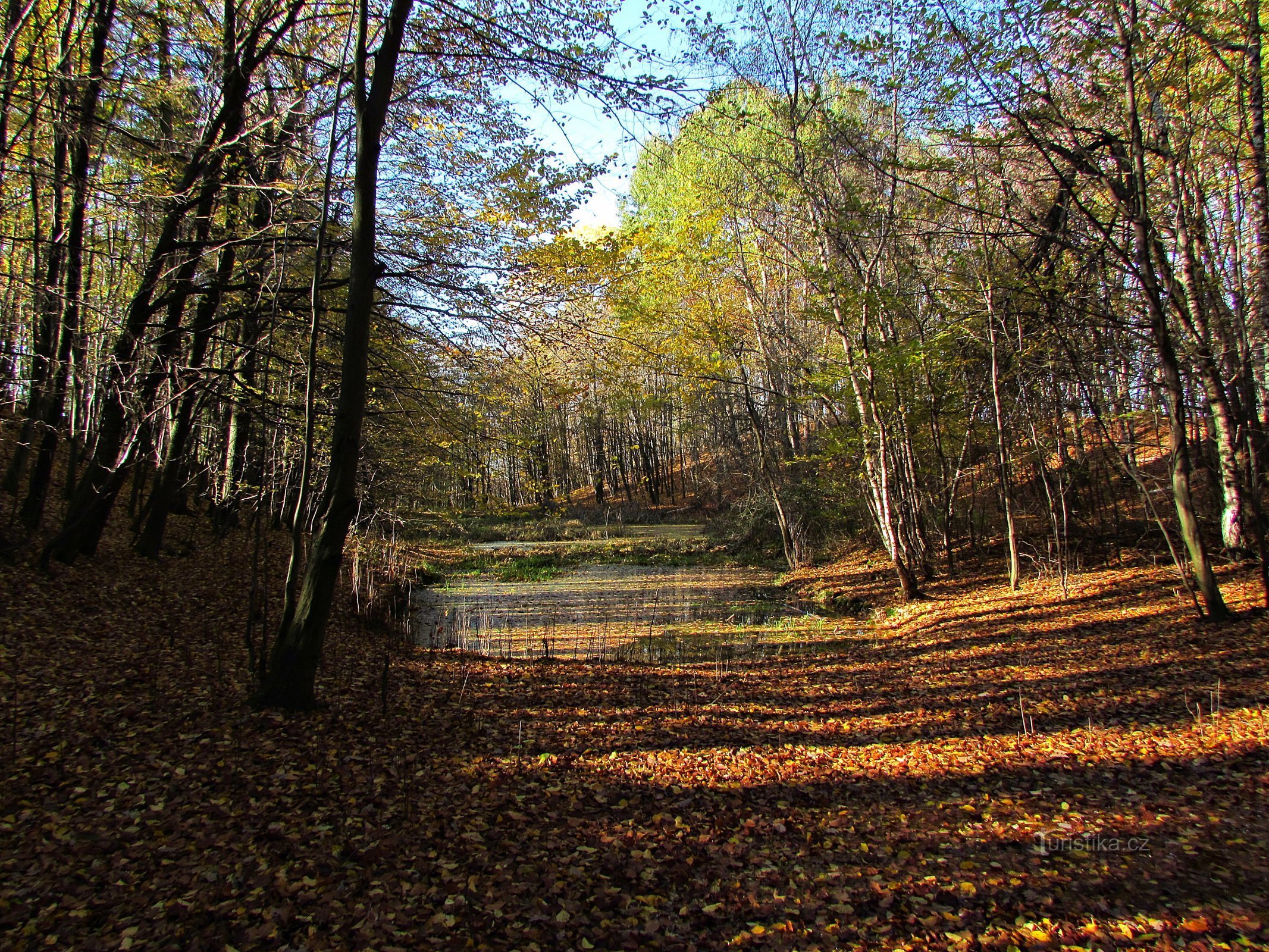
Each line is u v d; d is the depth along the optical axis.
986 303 13.72
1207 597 9.70
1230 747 6.09
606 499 51.19
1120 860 4.57
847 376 16.11
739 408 28.58
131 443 10.52
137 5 9.93
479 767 6.82
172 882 4.36
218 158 10.31
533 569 25.00
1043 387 14.32
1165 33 9.80
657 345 16.67
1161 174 11.21
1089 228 10.93
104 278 15.01
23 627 8.48
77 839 4.68
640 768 7.01
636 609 17.44
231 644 9.77
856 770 6.84
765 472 24.61
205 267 11.76
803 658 12.10
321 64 9.05
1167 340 9.49
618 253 10.45
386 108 7.45
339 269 12.62
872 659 11.62
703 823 5.77
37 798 5.11
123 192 9.00
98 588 10.73
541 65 8.20
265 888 4.40
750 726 8.41
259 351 10.41
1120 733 6.90
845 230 14.69
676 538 31.47
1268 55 10.10
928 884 4.57
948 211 15.21
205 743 6.41
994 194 13.97
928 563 17.38
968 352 15.88
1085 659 9.59
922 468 18.03
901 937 4.05
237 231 10.87
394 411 11.67
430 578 22.58
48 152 9.92
